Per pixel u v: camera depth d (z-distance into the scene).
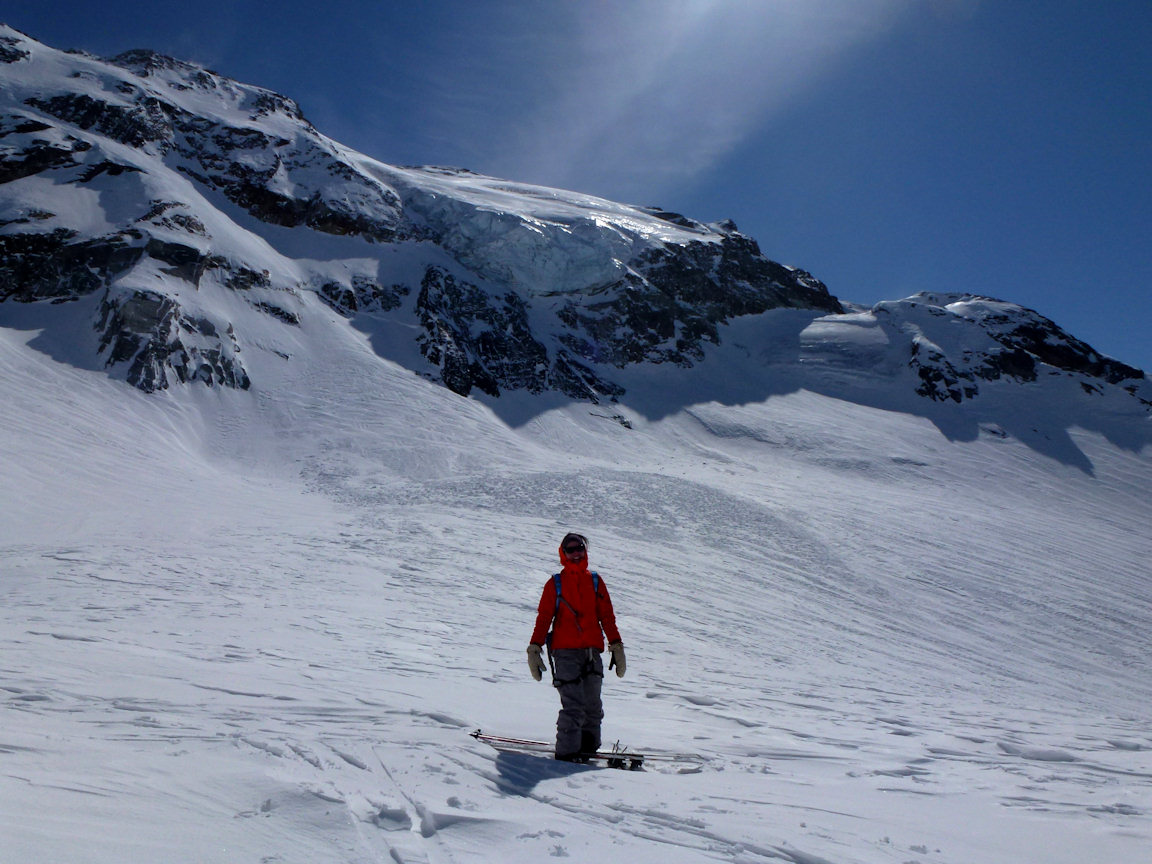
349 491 35.62
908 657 19.28
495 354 66.56
